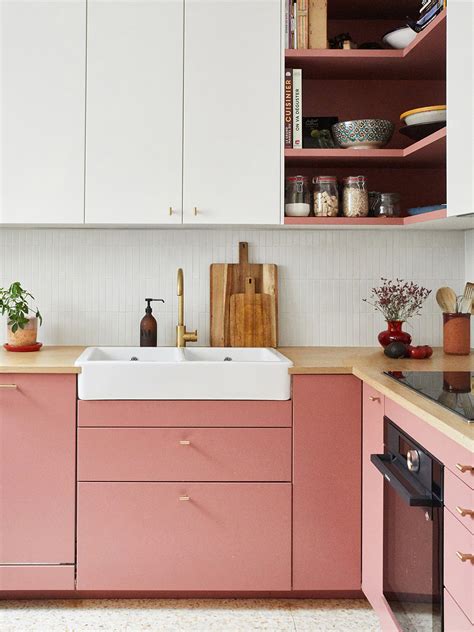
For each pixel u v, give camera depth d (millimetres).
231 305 3078
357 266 3133
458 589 1491
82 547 2486
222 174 2738
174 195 2734
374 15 3029
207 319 3104
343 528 2504
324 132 2895
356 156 2754
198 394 2463
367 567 2404
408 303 3062
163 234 3098
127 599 2590
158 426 2469
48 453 2471
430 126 2635
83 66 2715
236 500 2486
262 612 2492
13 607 2521
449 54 2184
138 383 2455
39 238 3078
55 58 2709
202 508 2482
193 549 2488
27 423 2467
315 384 2486
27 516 2479
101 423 2467
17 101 2705
